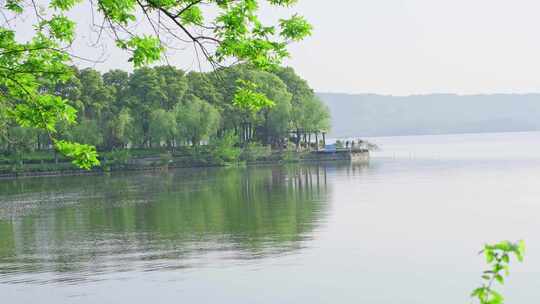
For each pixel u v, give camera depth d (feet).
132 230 187.73
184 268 133.59
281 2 48.34
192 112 467.11
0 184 366.43
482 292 28.55
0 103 45.37
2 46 43.93
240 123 523.70
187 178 378.94
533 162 458.09
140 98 495.41
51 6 47.88
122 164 446.60
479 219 193.26
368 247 152.25
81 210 238.89
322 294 112.47
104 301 110.73
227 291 115.14
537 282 116.57
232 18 45.29
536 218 191.11
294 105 569.64
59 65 46.01
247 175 393.29
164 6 42.91
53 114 45.06
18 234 186.50
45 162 435.53
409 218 198.08
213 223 196.85
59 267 138.31
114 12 42.37
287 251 148.66
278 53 48.29
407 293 112.47
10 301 111.96
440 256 141.18
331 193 278.05
